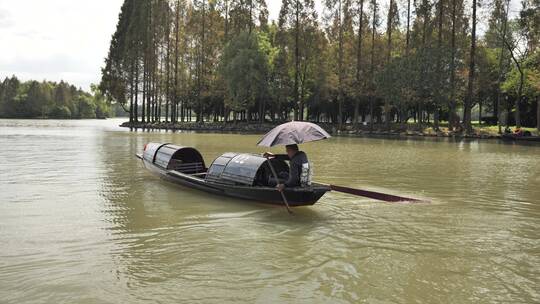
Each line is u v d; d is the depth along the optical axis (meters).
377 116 69.00
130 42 69.00
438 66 45.28
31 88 128.25
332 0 53.22
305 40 54.72
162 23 67.06
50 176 15.16
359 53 51.47
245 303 5.54
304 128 9.83
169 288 5.96
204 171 14.25
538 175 16.80
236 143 32.84
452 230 8.89
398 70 47.25
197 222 9.25
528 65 44.34
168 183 13.81
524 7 40.91
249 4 60.91
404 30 53.31
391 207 10.88
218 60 62.44
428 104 58.06
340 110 53.66
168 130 57.72
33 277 6.29
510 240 8.27
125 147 27.48
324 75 54.66
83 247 7.58
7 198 11.48
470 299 5.73
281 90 57.75
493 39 47.62
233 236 8.30
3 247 7.55
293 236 8.34
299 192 9.70
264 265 6.82
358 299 5.68
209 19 62.97
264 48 57.12
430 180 15.38
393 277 6.41
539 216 10.14
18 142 31.64
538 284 6.23
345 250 7.57
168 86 67.31
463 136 42.53
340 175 16.45
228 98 58.91
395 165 19.70
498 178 15.98
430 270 6.70
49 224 9.00
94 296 5.70
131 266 6.74
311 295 5.78
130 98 70.81
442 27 48.28
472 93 47.62
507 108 50.38
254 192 10.48
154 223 9.16
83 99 147.38
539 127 42.94
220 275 6.41
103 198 11.55
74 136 40.03
